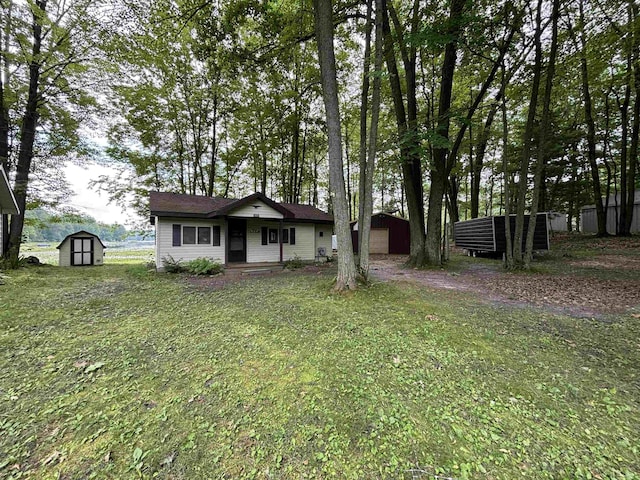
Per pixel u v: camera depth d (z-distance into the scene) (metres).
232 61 8.36
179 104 14.27
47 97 10.58
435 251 10.25
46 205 11.84
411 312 4.71
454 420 2.06
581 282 6.80
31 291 6.48
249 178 18.92
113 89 11.49
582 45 8.87
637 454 1.73
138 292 6.48
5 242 10.34
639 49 9.09
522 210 8.81
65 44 9.88
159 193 11.28
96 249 12.66
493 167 17.45
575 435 1.91
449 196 18.45
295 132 15.82
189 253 10.17
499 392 2.42
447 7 7.65
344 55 12.80
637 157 14.28
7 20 8.82
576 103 14.27
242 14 7.37
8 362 3.04
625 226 13.19
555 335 3.69
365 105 6.76
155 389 2.53
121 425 2.06
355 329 3.96
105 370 2.87
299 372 2.80
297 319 4.43
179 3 7.38
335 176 6.15
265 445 1.86
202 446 1.85
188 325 4.21
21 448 1.84
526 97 11.20
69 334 3.85
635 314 4.45
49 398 2.39
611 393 2.40
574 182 15.62
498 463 1.68
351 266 6.21
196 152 15.37
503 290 6.33
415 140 8.09
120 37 9.67
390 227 18.52
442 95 9.40
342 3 7.24
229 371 2.84
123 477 1.64
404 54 9.23
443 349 3.28
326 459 1.74
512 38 8.11
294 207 13.95
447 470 1.63
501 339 3.56
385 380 2.63
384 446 1.82
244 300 5.67
